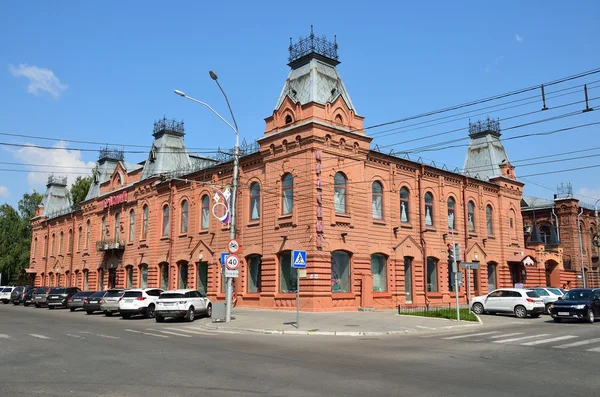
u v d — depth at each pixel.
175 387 9.77
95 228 54.31
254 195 33.97
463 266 26.22
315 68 31.64
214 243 36.53
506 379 10.73
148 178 44.22
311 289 28.45
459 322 24.53
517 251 45.25
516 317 29.78
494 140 47.34
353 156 31.69
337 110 31.34
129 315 31.02
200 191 38.78
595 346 16.16
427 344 16.83
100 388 9.64
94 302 34.38
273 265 31.14
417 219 36.22
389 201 34.19
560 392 9.53
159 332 21.16
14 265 76.00
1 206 78.56
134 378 10.66
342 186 31.22
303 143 30.09
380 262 33.53
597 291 27.47
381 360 13.22
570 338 18.48
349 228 30.86
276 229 31.25
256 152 33.22
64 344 16.55
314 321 24.00
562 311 26.03
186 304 26.66
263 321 24.28
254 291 33.22
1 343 16.78
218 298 35.50
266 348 15.69
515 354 14.39
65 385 9.91
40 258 68.88
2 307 43.97
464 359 13.44
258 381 10.38
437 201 38.12
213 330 22.28
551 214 55.41
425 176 37.38
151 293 30.62
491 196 43.75
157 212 43.06
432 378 10.80
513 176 46.69
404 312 28.02
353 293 30.53
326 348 15.71
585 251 55.53
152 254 42.69
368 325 22.64
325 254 29.16
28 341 17.36
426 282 35.97
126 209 48.19
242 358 13.48
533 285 46.41
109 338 18.47
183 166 45.94
